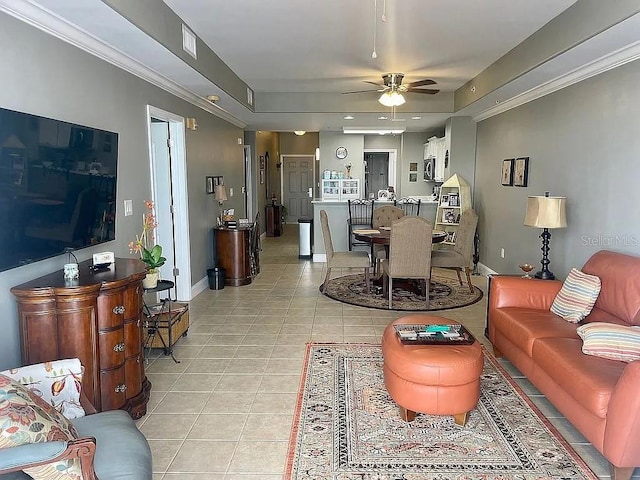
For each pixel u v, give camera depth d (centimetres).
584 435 238
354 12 351
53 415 166
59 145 261
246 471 232
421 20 369
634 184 337
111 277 258
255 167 1026
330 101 702
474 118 733
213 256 647
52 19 262
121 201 368
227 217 670
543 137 491
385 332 314
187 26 378
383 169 1116
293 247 995
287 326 457
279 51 462
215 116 658
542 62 383
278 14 353
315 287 618
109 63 345
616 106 359
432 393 263
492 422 277
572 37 333
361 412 289
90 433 186
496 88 502
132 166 388
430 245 505
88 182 295
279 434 265
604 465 235
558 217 392
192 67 394
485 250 696
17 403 155
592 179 393
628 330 258
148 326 378
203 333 437
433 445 253
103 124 337
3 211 217
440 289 601
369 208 800
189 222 543
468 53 469
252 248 676
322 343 409
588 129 400
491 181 668
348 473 229
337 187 1020
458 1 329
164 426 275
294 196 1364
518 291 365
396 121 809
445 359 263
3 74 233
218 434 266
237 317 486
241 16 358
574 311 321
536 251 503
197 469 234
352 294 577
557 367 258
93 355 245
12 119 220
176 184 523
